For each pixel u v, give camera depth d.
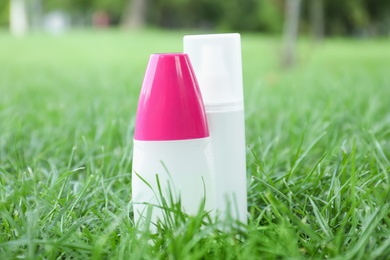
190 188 0.63
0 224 0.70
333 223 0.68
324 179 0.81
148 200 0.64
